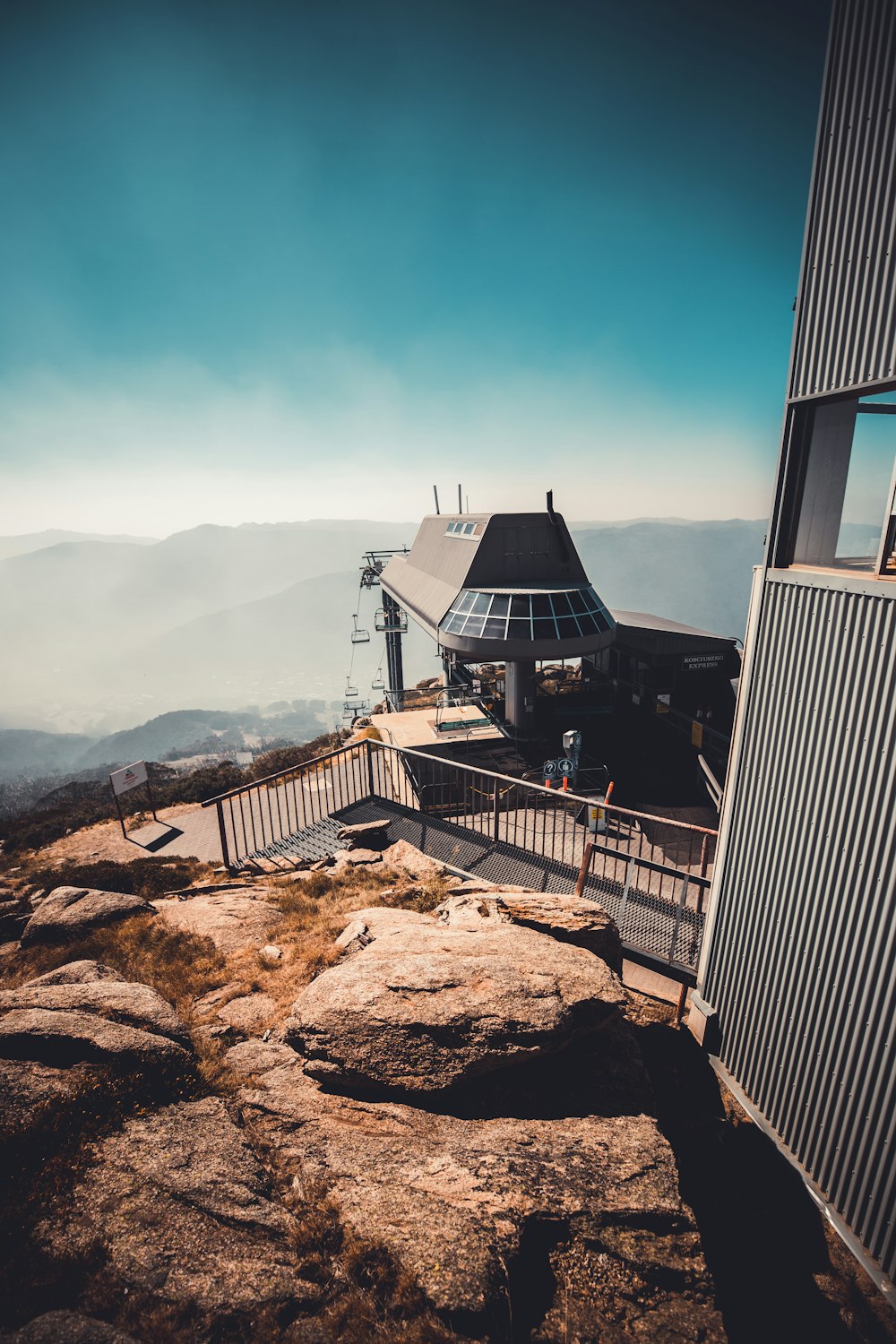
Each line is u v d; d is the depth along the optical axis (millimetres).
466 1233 3541
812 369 5500
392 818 11828
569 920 6406
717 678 24891
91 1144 3873
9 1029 4566
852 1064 5223
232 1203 3604
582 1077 4992
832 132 5066
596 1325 3348
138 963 7316
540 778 17125
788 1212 5395
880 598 4848
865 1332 4480
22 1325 2838
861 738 5098
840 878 5344
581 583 25547
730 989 6734
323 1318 3088
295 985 6652
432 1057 4652
